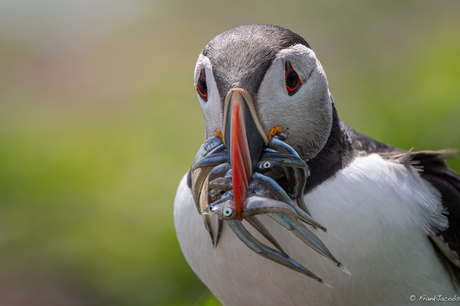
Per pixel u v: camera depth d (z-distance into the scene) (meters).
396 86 11.66
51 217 11.93
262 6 22.11
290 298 4.77
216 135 4.18
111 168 12.83
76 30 25.72
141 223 11.16
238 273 4.72
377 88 12.74
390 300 4.86
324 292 4.68
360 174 4.64
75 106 19.14
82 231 11.41
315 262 4.52
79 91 20.73
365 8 19.06
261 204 3.73
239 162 3.80
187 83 18.62
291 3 21.20
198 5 24.59
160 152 13.23
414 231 4.70
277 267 4.57
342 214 4.46
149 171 12.48
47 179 12.52
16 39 25.11
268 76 4.09
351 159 4.77
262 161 3.97
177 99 17.00
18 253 11.59
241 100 3.96
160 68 21.08
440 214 4.89
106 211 11.60
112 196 11.88
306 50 4.34
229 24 22.69
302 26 19.80
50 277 11.13
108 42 24.20
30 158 13.21
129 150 13.45
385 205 4.58
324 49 18.42
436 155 5.38
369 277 4.64
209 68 4.20
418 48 14.84
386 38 17.75
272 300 4.83
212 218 4.60
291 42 4.25
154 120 15.14
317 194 4.52
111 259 10.79
